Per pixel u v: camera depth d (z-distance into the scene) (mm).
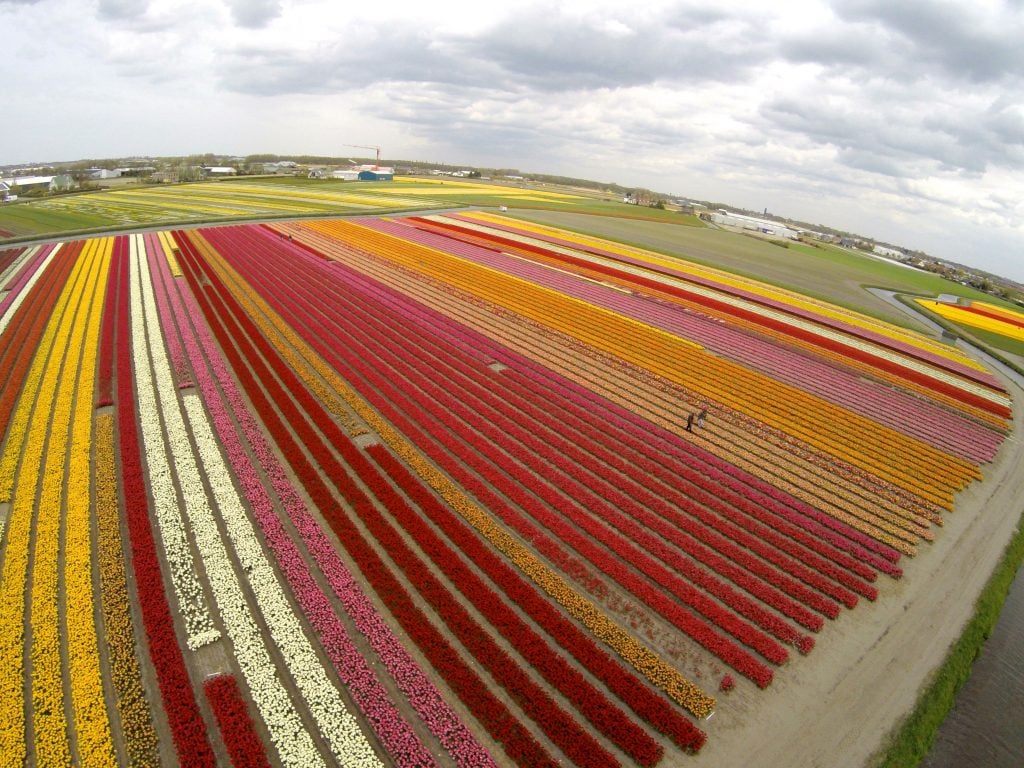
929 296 92750
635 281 73938
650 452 34594
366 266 73375
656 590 24391
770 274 90375
